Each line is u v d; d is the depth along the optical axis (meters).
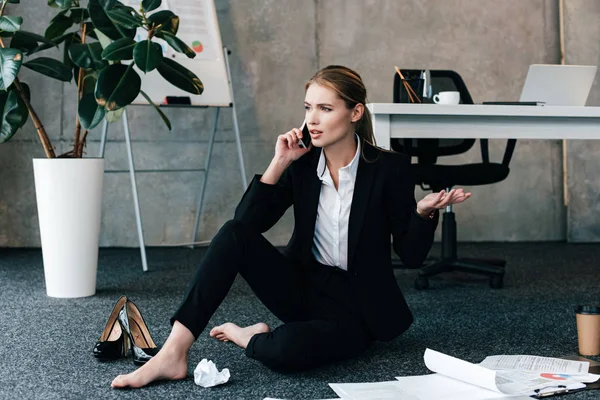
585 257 4.91
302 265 2.21
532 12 6.01
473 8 5.95
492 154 5.97
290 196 2.21
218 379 1.97
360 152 2.15
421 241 2.06
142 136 5.66
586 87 3.53
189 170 5.45
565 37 5.92
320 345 2.06
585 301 3.26
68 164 3.38
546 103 3.54
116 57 3.13
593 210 5.92
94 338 2.59
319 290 2.19
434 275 3.95
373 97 5.88
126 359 2.29
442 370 1.95
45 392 1.94
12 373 2.13
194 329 1.99
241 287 3.73
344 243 2.15
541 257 4.92
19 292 3.56
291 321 2.25
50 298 3.40
